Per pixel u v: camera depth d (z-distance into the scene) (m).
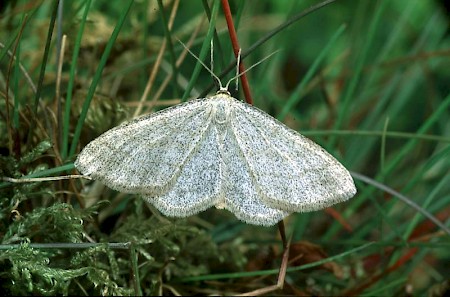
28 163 0.14
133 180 0.13
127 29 0.16
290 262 0.15
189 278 0.14
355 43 0.18
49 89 0.15
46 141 0.13
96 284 0.13
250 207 0.13
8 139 0.14
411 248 0.15
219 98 0.13
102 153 0.12
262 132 0.13
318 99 0.18
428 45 0.18
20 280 0.13
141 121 0.13
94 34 0.16
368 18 0.18
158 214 0.14
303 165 0.13
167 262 0.14
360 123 0.18
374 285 0.15
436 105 0.18
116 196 0.14
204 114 0.13
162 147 0.13
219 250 0.15
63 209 0.13
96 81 0.13
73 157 0.14
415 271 0.16
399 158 0.16
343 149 0.17
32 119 0.14
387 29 0.19
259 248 0.15
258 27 0.18
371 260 0.16
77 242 0.13
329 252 0.16
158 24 0.17
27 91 0.15
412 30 0.18
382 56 0.17
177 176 0.13
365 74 0.18
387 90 0.17
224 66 0.14
